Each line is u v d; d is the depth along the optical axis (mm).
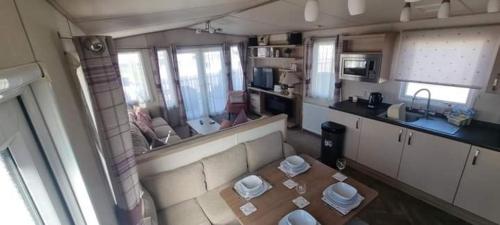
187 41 5555
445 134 2426
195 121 4973
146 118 4473
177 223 2043
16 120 693
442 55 2678
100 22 1580
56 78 929
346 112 3434
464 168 2350
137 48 5004
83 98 1300
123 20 1737
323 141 3609
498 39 2258
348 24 3641
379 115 3121
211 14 2916
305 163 2369
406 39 2965
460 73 2570
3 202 618
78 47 1138
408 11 1940
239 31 5426
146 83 5262
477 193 2307
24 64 660
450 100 2873
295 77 4895
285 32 5066
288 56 5117
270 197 1938
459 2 2062
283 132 3252
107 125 1283
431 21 2807
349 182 2076
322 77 4539
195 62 5781
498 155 2107
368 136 3209
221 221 2096
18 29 665
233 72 6477
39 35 824
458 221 2471
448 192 2525
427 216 2549
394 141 2908
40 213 788
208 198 2324
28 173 729
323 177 2184
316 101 4746
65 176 918
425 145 2609
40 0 888
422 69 2881
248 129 2855
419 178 2746
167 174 2217
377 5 2402
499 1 1559
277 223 1670
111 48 1271
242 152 2660
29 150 743
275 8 2896
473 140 2252
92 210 1015
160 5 1500
